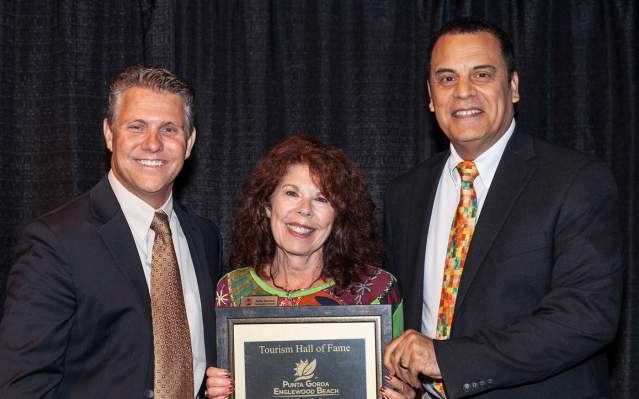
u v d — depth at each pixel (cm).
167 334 237
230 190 380
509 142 255
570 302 221
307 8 383
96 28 372
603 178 235
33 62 372
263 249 258
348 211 252
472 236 245
